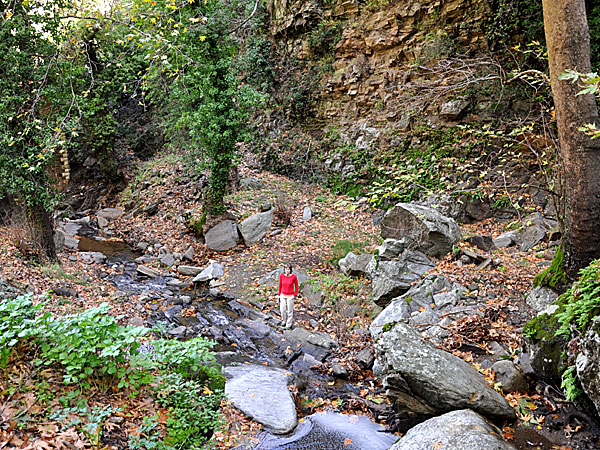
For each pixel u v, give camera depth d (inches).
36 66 486.9
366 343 367.6
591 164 268.7
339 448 252.5
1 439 172.1
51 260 526.0
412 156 684.7
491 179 587.2
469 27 644.7
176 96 642.8
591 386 208.8
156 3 370.9
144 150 997.2
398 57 728.3
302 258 574.6
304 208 722.2
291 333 404.5
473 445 198.4
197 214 726.5
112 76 834.8
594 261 243.9
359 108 788.6
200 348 250.4
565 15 259.6
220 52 609.6
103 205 911.0
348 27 781.3
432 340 322.7
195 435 227.1
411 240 462.3
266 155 886.4
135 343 229.6
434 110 673.0
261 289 504.7
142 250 677.9
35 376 211.6
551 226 511.8
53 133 475.8
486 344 310.0
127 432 205.2
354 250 544.4
